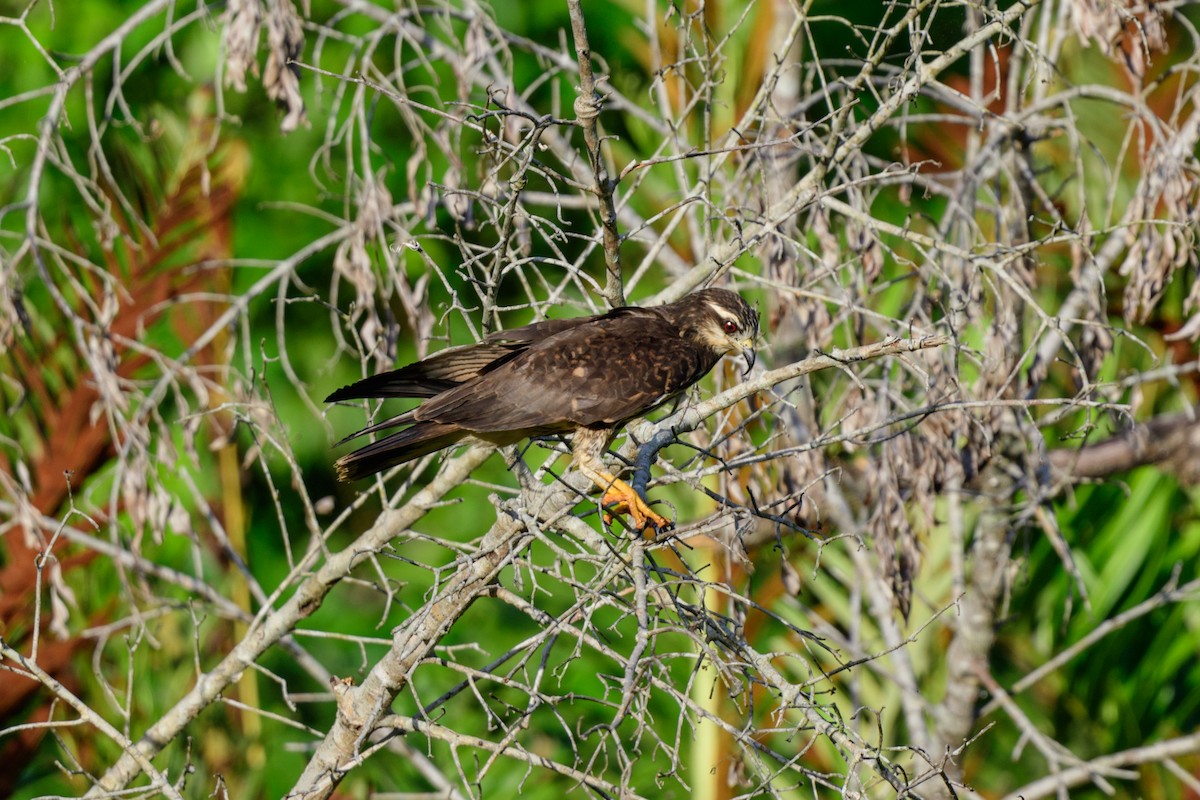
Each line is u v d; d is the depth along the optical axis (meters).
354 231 11.04
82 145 17.33
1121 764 14.05
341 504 18.06
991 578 13.11
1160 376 11.57
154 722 12.46
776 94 13.22
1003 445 12.84
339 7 18.12
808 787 12.82
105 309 11.22
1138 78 11.16
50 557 11.02
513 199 8.21
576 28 7.57
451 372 9.88
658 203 13.48
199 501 11.84
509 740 7.25
